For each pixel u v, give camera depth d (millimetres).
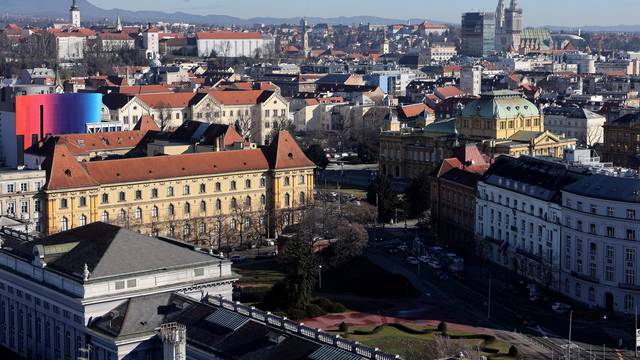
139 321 188000
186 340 177250
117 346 182625
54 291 198500
